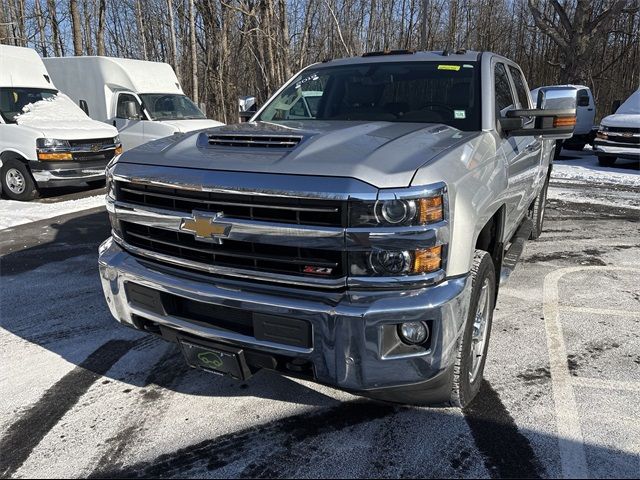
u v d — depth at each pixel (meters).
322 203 2.26
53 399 3.14
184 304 2.75
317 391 3.20
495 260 3.56
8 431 2.85
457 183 2.45
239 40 21.42
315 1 18.91
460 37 33.44
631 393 3.14
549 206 8.63
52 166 9.16
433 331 2.32
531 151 4.32
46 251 6.21
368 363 2.31
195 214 2.51
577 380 3.29
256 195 2.35
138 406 3.06
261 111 4.29
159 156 2.83
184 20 24.48
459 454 2.62
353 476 2.48
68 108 10.55
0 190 9.59
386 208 2.21
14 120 9.59
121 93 12.12
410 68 3.96
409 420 2.90
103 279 3.04
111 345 3.82
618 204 8.78
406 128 3.09
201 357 2.70
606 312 4.33
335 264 2.28
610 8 20.81
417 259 2.26
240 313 2.57
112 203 2.97
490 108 3.49
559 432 2.77
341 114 3.88
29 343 3.86
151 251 2.79
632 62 31.05
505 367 3.46
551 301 4.57
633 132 12.10
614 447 2.65
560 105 3.48
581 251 6.08
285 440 2.75
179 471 2.54
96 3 29.39
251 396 3.15
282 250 2.38
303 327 2.36
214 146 2.82
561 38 21.95
